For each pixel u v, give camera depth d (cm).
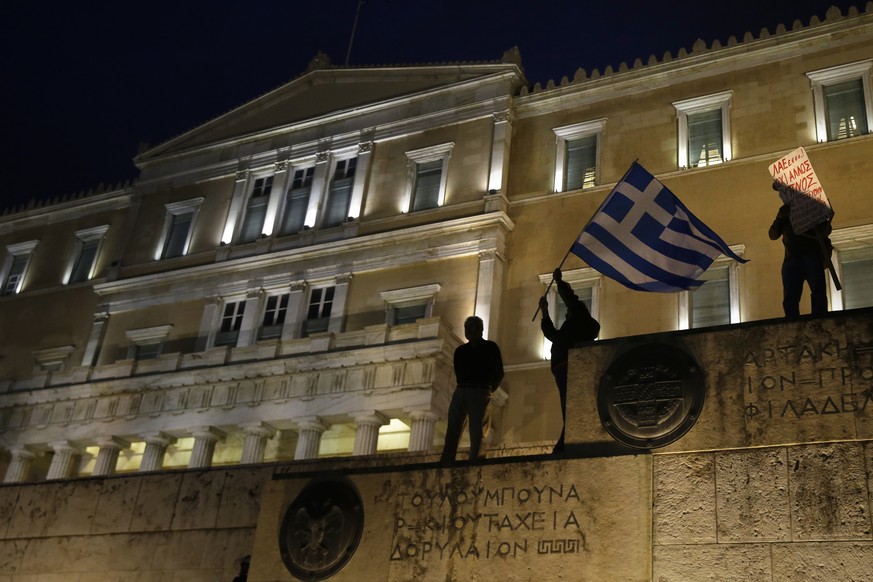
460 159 4144
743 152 3575
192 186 4897
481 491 1152
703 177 3600
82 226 5256
